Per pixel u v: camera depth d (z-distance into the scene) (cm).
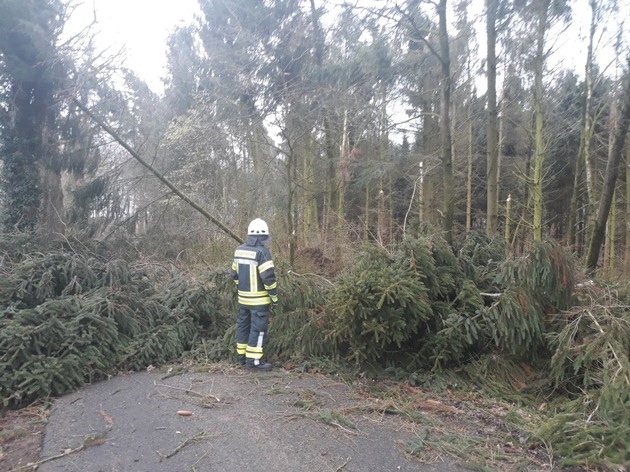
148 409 405
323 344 556
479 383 509
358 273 541
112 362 505
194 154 1430
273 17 1062
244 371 520
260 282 525
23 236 728
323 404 427
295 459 323
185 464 314
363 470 312
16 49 960
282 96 960
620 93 725
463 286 550
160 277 809
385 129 1133
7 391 412
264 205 1229
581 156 1395
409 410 423
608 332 440
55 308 489
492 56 1058
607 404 360
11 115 1041
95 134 1047
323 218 1359
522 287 531
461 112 1439
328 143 1136
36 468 308
